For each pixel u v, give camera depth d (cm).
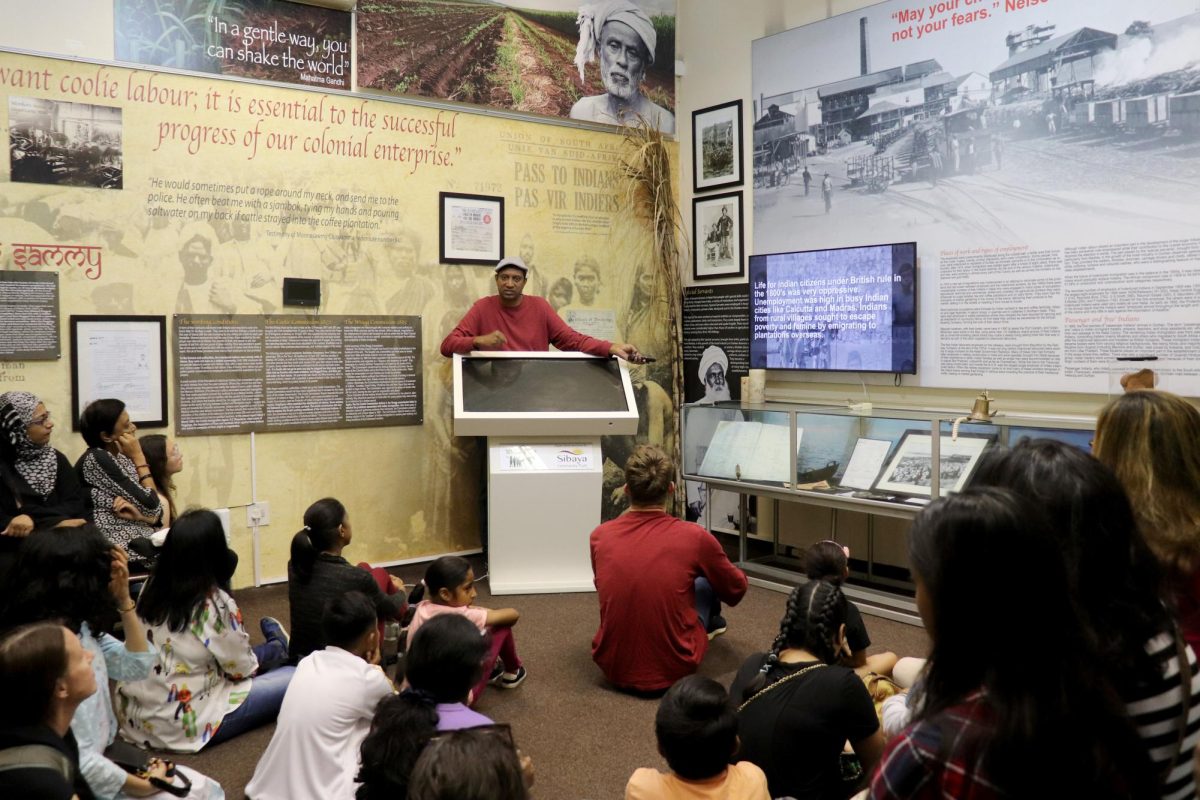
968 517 99
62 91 450
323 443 537
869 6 539
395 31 548
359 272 543
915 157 519
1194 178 412
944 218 506
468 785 140
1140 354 433
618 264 648
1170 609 121
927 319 517
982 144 488
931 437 446
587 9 626
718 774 190
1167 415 151
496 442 501
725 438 540
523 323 553
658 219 650
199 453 497
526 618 458
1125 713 95
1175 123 417
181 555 306
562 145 620
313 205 525
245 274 505
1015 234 476
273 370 516
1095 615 111
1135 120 429
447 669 223
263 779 263
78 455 459
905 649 409
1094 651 97
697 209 661
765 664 229
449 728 215
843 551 313
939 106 506
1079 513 114
